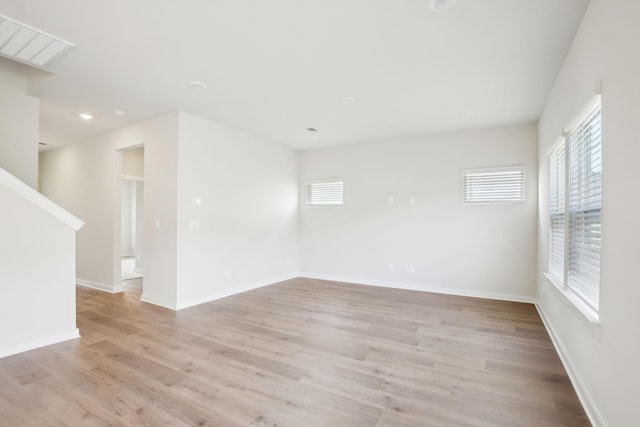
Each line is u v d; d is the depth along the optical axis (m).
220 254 4.69
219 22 2.25
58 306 3.05
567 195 2.68
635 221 1.42
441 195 5.12
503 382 2.33
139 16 2.18
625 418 1.50
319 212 6.23
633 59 1.44
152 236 4.37
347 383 2.30
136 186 6.88
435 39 2.46
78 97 3.61
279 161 5.93
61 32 2.37
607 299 1.73
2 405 2.01
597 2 1.89
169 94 3.54
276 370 2.49
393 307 4.25
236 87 3.36
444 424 1.85
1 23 2.26
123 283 5.70
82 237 5.46
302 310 4.09
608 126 1.72
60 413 1.93
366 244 5.74
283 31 2.36
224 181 4.75
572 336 2.40
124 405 2.01
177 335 3.21
